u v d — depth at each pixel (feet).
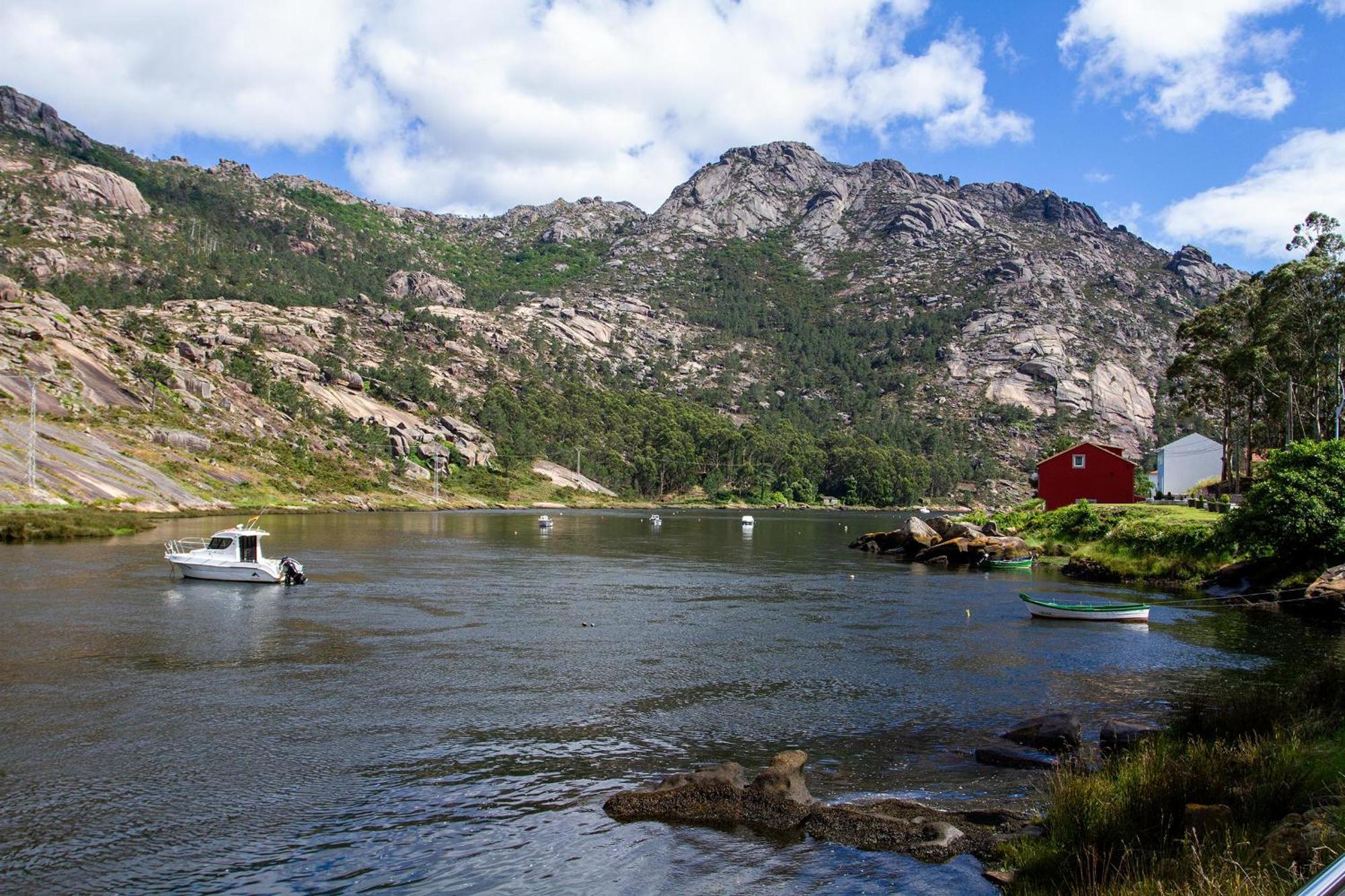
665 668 87.71
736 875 40.75
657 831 46.01
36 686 77.10
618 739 63.26
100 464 340.80
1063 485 290.76
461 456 652.48
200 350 591.37
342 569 181.27
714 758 59.06
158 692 75.05
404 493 537.24
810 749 61.11
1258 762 42.80
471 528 348.79
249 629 107.04
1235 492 258.16
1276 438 287.69
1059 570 198.18
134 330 577.84
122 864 41.98
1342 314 216.54
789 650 97.96
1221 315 270.67
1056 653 97.19
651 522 431.43
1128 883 31.81
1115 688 80.02
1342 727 47.57
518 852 43.60
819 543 296.10
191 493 366.84
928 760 58.80
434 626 111.04
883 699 75.56
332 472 515.91
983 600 143.33
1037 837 42.80
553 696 75.66
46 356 429.79
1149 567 173.78
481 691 77.10
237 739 61.82
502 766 56.85
